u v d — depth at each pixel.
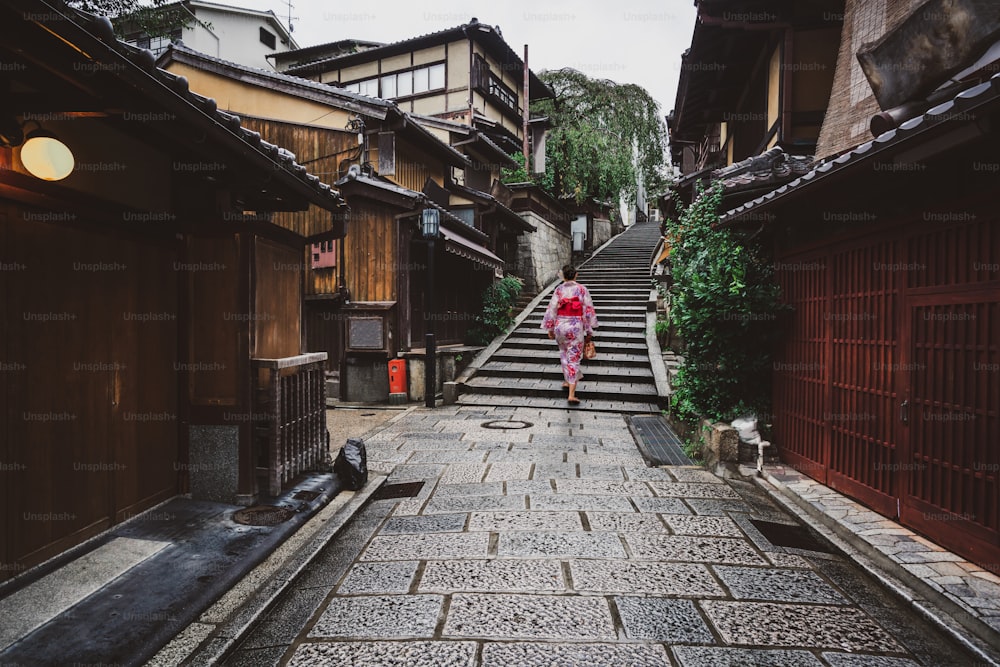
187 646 2.64
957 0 4.13
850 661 2.59
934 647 2.72
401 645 2.70
